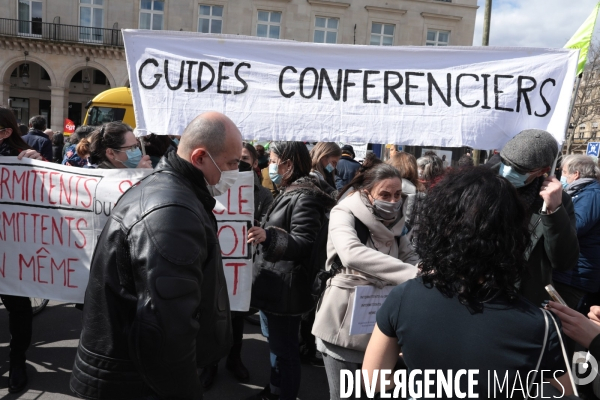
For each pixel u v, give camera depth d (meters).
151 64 2.49
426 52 2.48
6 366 3.23
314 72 2.51
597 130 31.31
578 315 1.30
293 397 2.54
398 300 1.25
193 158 1.56
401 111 2.49
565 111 2.40
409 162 3.72
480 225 1.12
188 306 1.35
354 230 2.08
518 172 2.04
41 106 24.72
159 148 3.36
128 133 2.75
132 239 1.38
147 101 2.49
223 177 1.88
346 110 2.51
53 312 4.32
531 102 2.44
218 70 2.50
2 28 21.50
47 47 21.62
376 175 2.09
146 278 1.33
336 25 23.05
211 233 1.55
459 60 2.48
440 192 1.23
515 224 1.16
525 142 2.01
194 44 2.49
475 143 2.46
